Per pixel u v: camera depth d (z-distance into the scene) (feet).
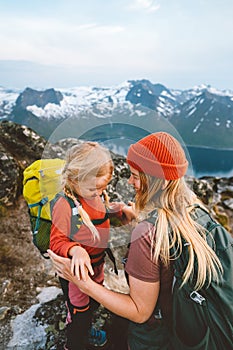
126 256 6.54
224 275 5.46
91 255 6.73
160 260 5.66
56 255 6.14
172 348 6.55
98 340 7.88
